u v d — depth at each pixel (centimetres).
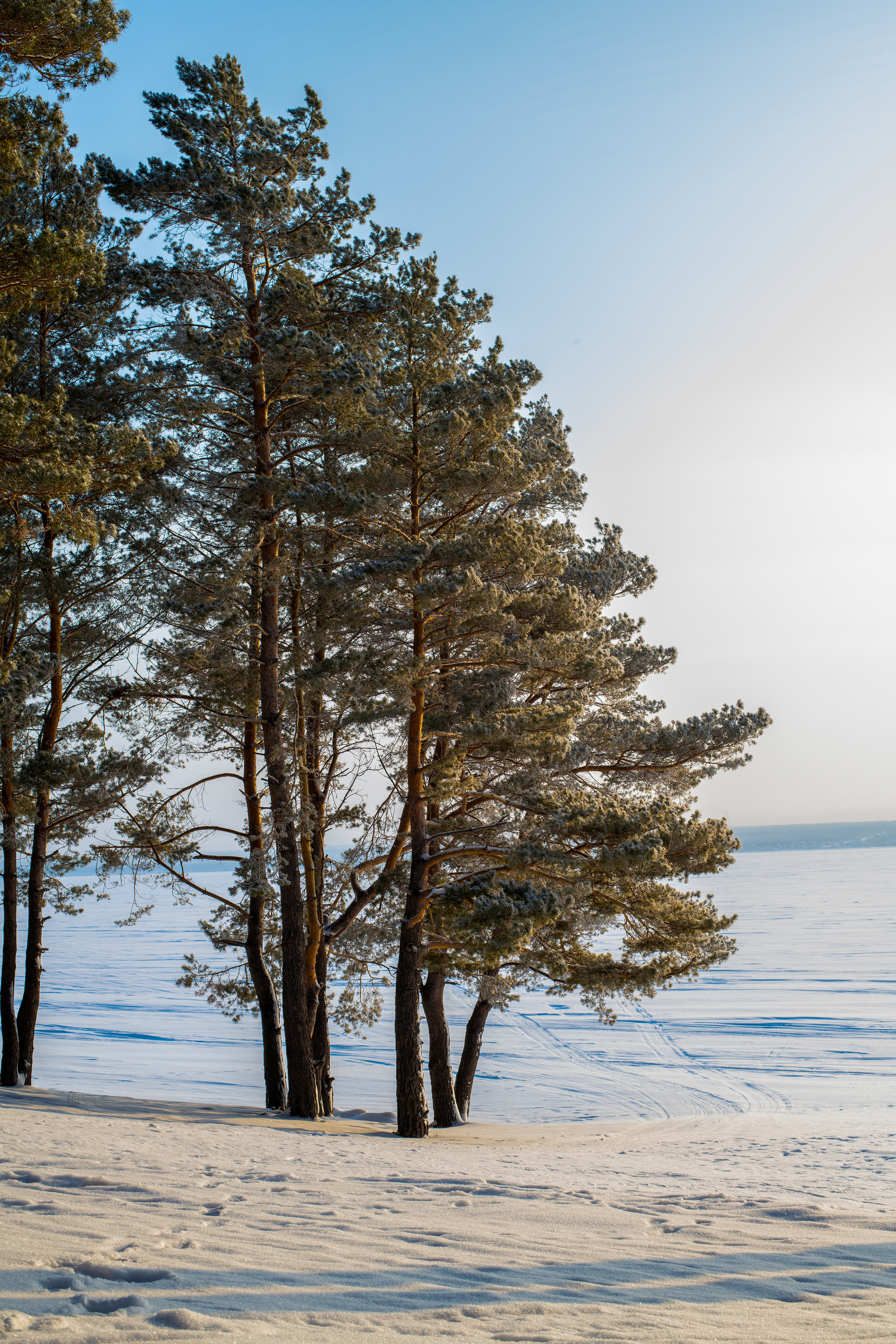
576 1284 446
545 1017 5728
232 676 1680
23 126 1099
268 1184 737
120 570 1769
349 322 1722
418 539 1532
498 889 1409
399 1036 1544
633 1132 2020
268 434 1706
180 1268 424
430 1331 348
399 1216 623
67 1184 662
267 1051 1848
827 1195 965
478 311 1597
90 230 1809
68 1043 4525
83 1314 341
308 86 1711
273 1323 344
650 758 1744
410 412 1591
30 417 1055
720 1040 4638
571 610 1542
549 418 2034
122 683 1722
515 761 1639
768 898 16900
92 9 1073
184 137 1631
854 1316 402
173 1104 1758
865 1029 4744
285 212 1647
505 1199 752
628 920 1664
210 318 1666
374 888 1622
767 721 1706
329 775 1912
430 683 1532
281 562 1591
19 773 1595
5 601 1338
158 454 1242
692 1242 583
